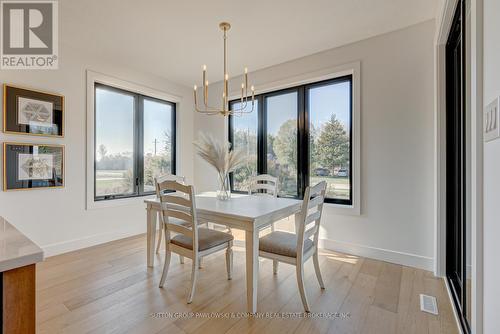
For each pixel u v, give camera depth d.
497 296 0.82
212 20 2.38
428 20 2.39
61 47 2.85
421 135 2.44
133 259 2.70
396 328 1.61
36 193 2.70
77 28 2.51
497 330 0.81
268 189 3.04
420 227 2.45
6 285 0.70
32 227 2.67
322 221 3.03
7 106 2.50
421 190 2.44
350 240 2.85
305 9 2.22
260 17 2.33
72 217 2.96
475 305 0.98
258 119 3.74
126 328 1.60
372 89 2.69
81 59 3.02
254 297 1.78
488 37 0.89
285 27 2.50
